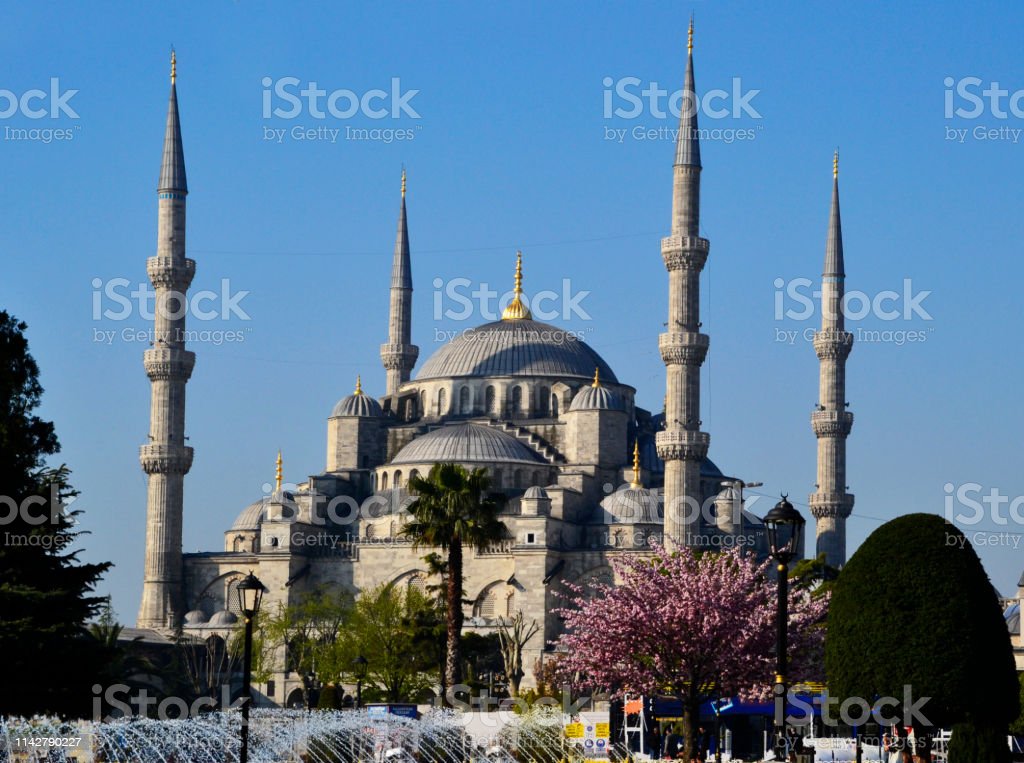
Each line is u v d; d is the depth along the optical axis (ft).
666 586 289.33
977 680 234.38
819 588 328.29
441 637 509.76
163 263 649.20
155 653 602.85
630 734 321.32
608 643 285.64
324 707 417.69
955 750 238.48
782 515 198.29
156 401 655.76
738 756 351.87
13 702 257.75
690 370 607.37
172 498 653.71
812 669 299.99
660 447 605.31
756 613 287.07
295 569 646.74
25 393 287.69
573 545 635.25
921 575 237.25
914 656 234.99
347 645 548.72
